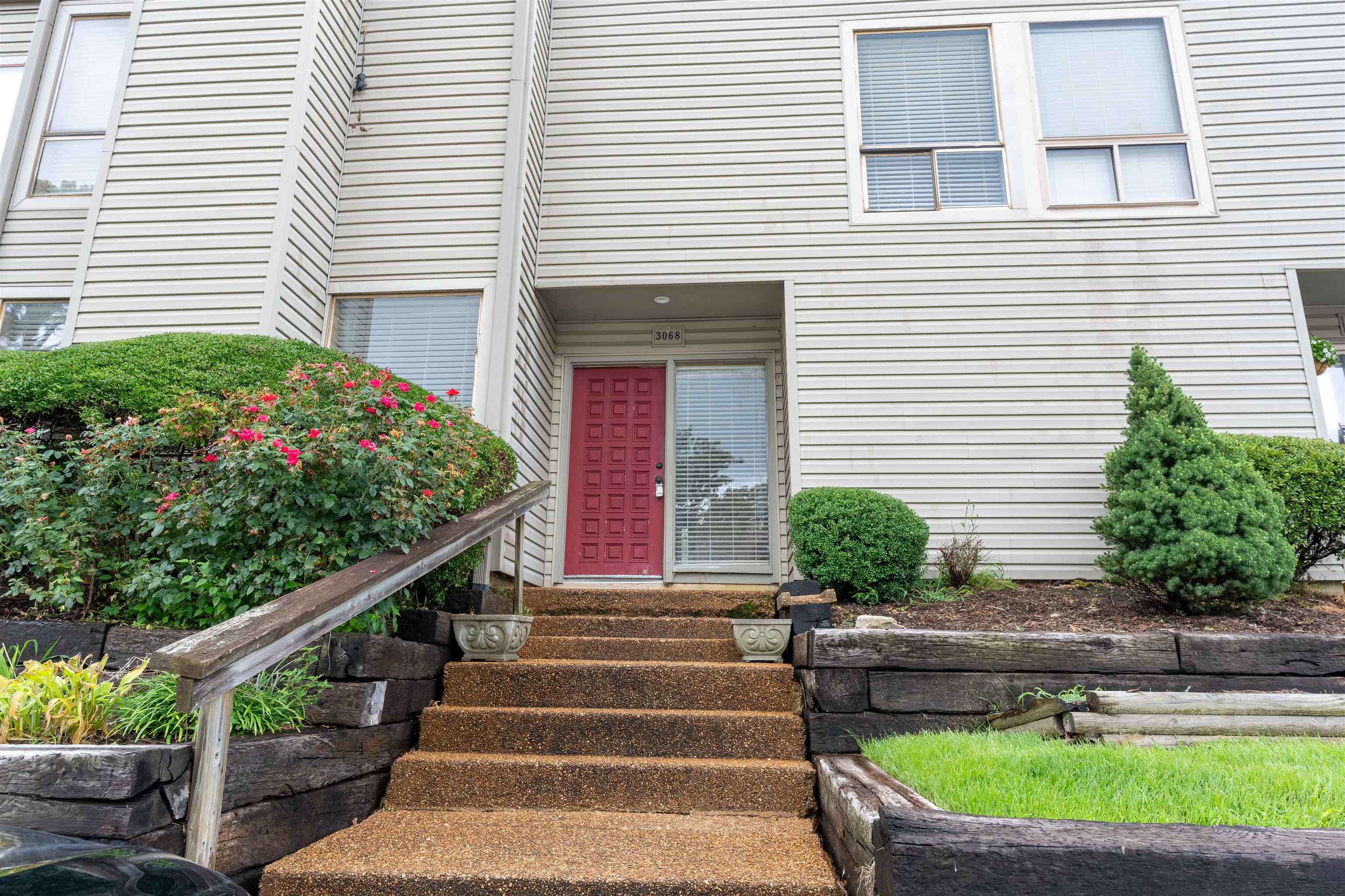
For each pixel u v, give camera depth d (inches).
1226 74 266.4
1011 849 65.6
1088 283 255.3
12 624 125.8
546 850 104.3
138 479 138.6
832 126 275.6
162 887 58.4
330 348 225.9
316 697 114.6
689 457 285.1
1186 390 244.5
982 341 254.1
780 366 288.8
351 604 108.7
